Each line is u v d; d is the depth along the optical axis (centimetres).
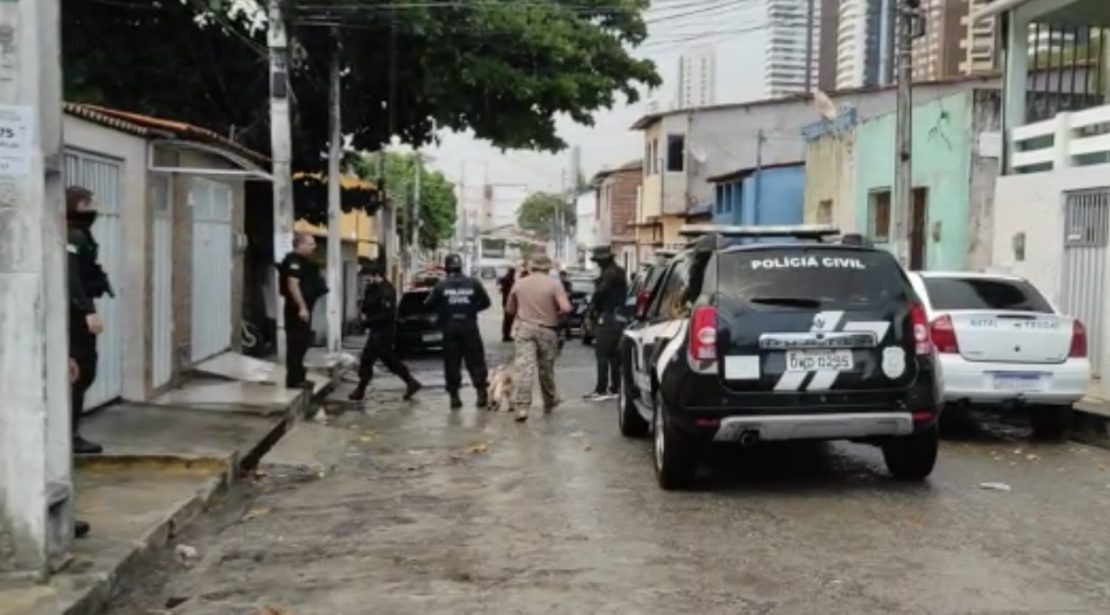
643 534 720
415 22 2136
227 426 1092
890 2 1991
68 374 613
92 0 2006
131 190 1196
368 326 1532
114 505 759
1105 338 1395
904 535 715
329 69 2244
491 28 2280
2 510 563
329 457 1027
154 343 1273
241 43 2150
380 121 2555
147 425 1076
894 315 829
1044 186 1538
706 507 802
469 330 1435
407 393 1548
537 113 2428
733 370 816
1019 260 1602
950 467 980
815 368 815
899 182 1669
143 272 1216
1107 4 1603
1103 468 983
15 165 551
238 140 2184
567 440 1148
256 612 570
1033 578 616
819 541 699
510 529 742
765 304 825
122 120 1105
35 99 556
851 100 3612
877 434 831
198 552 691
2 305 555
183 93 2156
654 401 908
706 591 593
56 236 603
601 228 6384
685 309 873
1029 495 851
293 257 1390
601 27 2606
